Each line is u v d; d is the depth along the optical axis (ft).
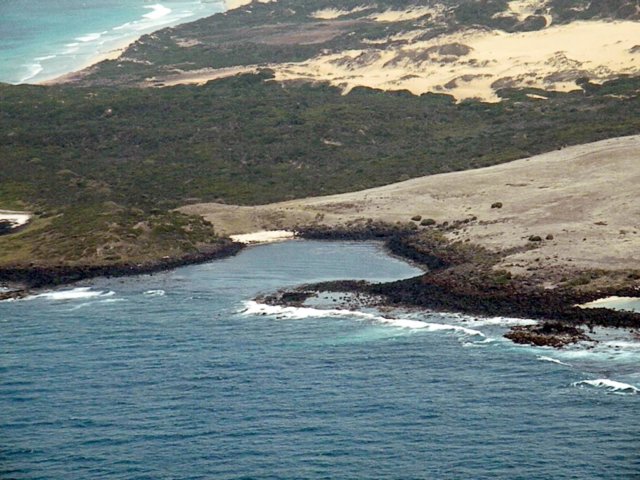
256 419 420.77
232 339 509.76
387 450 391.86
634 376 441.27
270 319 537.24
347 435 404.36
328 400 434.30
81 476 385.09
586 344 476.13
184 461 391.45
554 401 422.41
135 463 392.06
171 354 494.59
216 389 451.12
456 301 539.70
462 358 468.75
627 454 380.99
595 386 433.48
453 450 389.39
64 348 510.17
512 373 450.30
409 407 424.05
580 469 373.20
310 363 473.26
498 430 401.90
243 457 392.06
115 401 444.96
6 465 395.55
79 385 463.42
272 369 469.16
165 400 443.32
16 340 525.34
